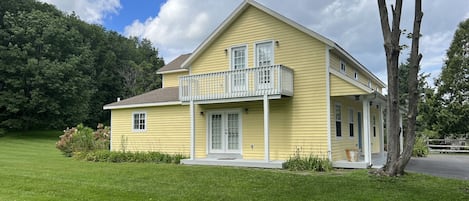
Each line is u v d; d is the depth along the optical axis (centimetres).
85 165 1318
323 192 789
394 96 1011
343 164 1234
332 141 1297
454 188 842
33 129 3462
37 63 3128
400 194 768
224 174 1053
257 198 732
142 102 1767
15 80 3070
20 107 3117
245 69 1356
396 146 1012
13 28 3144
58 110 3244
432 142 2773
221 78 1413
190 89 1484
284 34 1409
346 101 1502
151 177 1009
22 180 912
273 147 1395
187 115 1631
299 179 954
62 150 1812
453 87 2881
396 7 1002
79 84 3400
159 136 1703
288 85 1333
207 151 1555
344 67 1553
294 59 1379
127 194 757
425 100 3011
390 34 1009
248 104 1472
